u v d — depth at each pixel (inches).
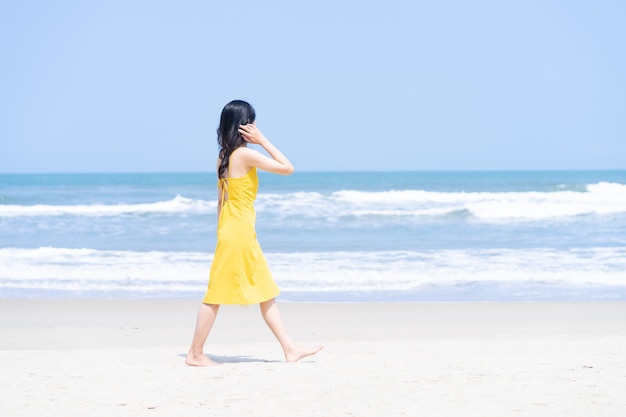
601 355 213.8
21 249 659.4
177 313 372.2
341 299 426.3
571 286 466.0
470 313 365.4
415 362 204.1
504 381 171.8
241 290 198.7
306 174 3348.9
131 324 338.3
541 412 142.1
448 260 591.5
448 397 155.5
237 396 158.2
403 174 3243.1
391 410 144.6
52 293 455.2
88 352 242.8
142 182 2213.3
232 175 199.5
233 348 257.3
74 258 613.6
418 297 433.1
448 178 2549.2
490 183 2026.3
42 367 199.9
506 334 300.8
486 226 876.6
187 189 1701.5
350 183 2133.4
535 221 922.7
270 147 201.5
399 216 979.9
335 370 189.8
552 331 309.4
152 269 551.2
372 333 307.7
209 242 742.5
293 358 207.9
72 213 1016.2
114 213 1019.3
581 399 152.4
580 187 1343.5
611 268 535.5
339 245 714.2
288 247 700.0
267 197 1203.9
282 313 367.6
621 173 3048.7
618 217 945.5
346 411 144.1
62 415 143.1
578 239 735.1
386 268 550.3
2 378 181.6
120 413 144.1
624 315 355.3
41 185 1995.6
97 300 415.5
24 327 330.0
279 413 143.0
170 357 224.5
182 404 151.3
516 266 553.3
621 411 142.2
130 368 197.5
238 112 200.8
